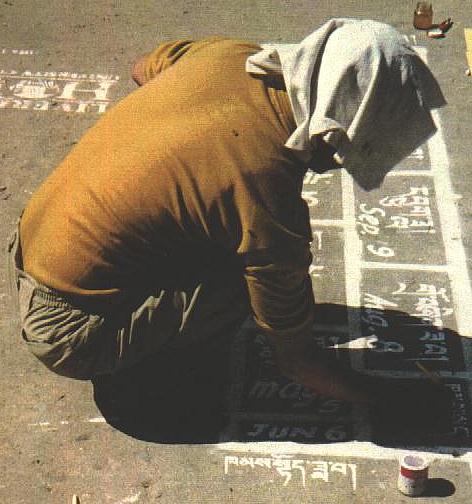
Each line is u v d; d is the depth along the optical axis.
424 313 4.50
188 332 3.78
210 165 3.31
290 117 3.27
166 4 6.70
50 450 3.94
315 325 4.45
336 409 4.06
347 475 3.81
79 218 3.54
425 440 3.93
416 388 4.00
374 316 4.49
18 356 4.33
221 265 3.65
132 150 3.46
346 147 3.19
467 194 5.16
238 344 4.36
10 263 4.02
